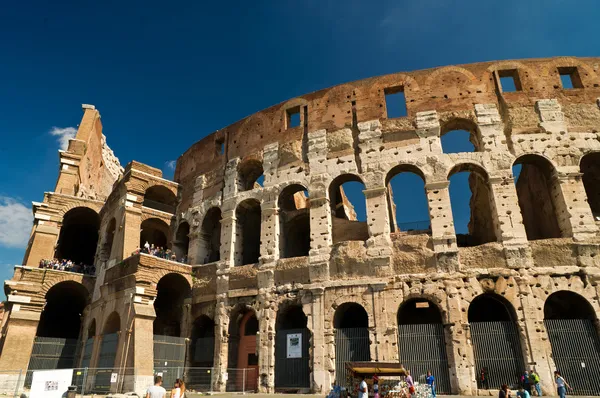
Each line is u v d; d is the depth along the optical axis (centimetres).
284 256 4259
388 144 3956
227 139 4938
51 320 5959
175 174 5481
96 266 5166
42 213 5338
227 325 3997
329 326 3519
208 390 3862
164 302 4728
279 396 3238
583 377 2983
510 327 3194
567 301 3547
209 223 4812
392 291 3447
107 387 3675
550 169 3650
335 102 4325
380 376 2872
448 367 3175
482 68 4094
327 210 3938
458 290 3325
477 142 3950
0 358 4234
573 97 3872
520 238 3388
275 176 4309
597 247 3284
